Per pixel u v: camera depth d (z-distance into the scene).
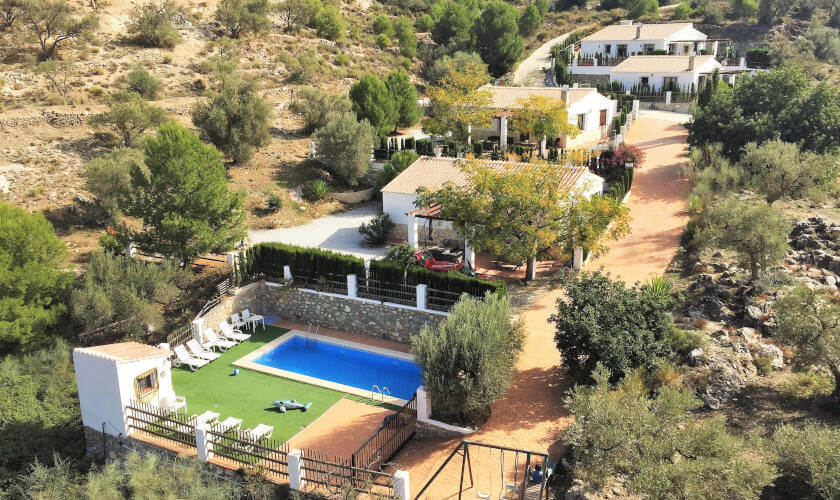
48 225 29.33
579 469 16.19
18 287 26.77
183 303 29.83
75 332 28.36
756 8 97.44
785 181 33.41
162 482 17.91
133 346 22.53
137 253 34.00
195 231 29.52
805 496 14.69
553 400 21.62
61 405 24.14
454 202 29.62
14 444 21.53
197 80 58.09
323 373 26.11
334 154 45.69
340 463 19.17
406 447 20.59
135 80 52.47
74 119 46.53
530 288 30.42
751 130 42.91
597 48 79.81
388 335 28.62
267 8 73.50
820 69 74.62
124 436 21.12
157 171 30.30
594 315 21.20
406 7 104.06
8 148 42.53
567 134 47.94
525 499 16.81
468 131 51.44
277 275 31.19
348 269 29.12
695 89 64.50
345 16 91.62
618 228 29.03
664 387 16.14
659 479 13.35
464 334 20.05
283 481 18.38
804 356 18.83
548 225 28.48
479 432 20.25
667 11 108.50
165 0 71.44
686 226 34.84
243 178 45.41
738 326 23.92
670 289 26.98
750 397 20.09
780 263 27.44
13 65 53.34
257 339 29.02
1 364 25.48
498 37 80.44
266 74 63.44
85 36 59.34
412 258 31.06
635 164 44.12
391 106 55.19
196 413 22.95
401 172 41.47
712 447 14.34
